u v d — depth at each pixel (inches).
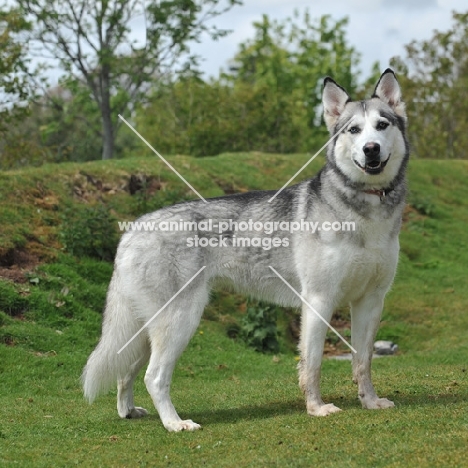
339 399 271.3
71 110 882.1
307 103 1171.9
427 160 831.7
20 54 641.6
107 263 454.0
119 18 765.3
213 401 285.7
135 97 817.5
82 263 442.6
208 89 991.6
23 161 656.4
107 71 794.8
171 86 877.8
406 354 426.0
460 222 695.7
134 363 258.4
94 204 497.7
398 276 558.3
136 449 217.2
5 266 410.6
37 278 403.5
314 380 247.9
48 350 356.2
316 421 231.5
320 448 202.4
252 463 194.7
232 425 238.7
